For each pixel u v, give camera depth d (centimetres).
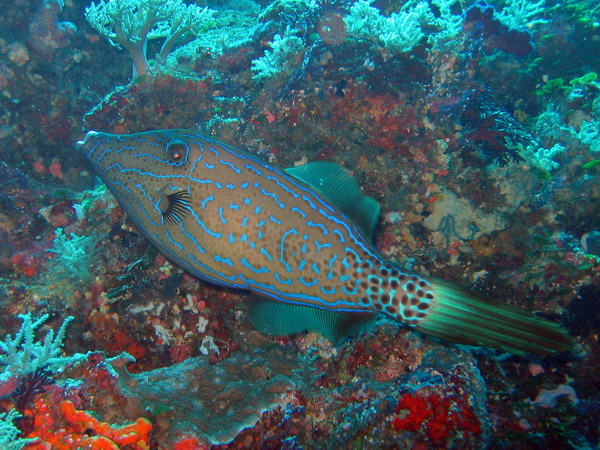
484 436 51
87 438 44
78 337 62
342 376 62
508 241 72
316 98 69
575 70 115
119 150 52
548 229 76
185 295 65
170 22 99
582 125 94
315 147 69
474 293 47
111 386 50
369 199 50
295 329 52
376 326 63
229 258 49
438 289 48
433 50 75
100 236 66
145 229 53
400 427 52
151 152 51
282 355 63
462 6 104
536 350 45
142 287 64
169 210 50
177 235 51
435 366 57
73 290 63
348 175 50
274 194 48
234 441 51
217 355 65
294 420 54
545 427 58
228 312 66
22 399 46
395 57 71
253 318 53
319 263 48
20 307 61
